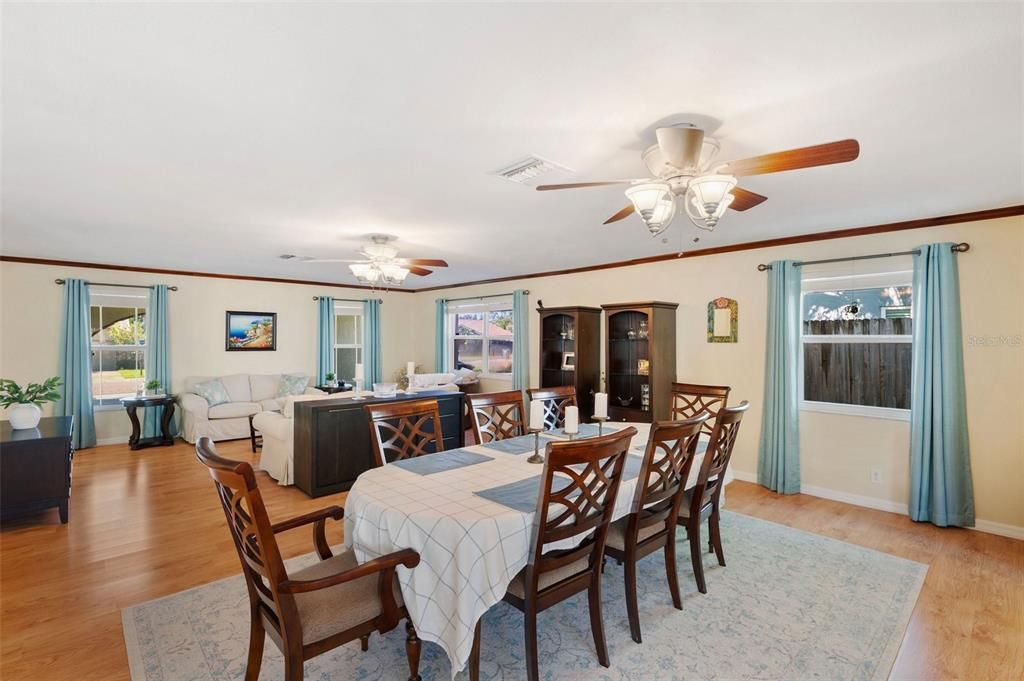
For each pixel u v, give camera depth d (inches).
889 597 101.9
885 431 153.7
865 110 75.8
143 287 247.3
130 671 78.8
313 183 111.0
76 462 205.9
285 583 58.7
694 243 181.6
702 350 195.9
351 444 171.8
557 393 150.1
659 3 51.4
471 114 77.4
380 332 333.7
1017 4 51.2
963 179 108.3
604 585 108.6
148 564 115.6
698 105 74.1
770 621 93.6
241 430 251.3
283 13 53.0
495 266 239.3
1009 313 131.0
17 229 158.1
